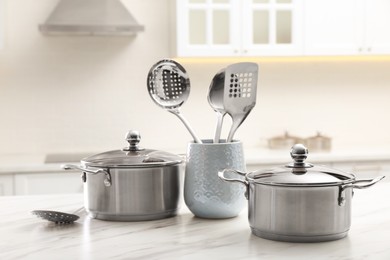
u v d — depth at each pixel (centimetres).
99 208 170
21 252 139
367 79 488
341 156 412
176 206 175
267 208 146
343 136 488
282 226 144
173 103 180
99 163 167
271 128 479
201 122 469
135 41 459
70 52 454
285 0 436
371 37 446
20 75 450
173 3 440
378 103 491
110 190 168
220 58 449
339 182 143
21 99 452
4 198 211
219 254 135
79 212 184
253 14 433
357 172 416
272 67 476
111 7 424
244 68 168
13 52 448
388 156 419
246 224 165
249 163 402
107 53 457
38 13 449
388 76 491
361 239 148
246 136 477
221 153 168
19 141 453
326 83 483
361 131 490
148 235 154
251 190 150
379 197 205
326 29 441
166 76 180
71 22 416
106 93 459
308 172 146
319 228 143
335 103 486
